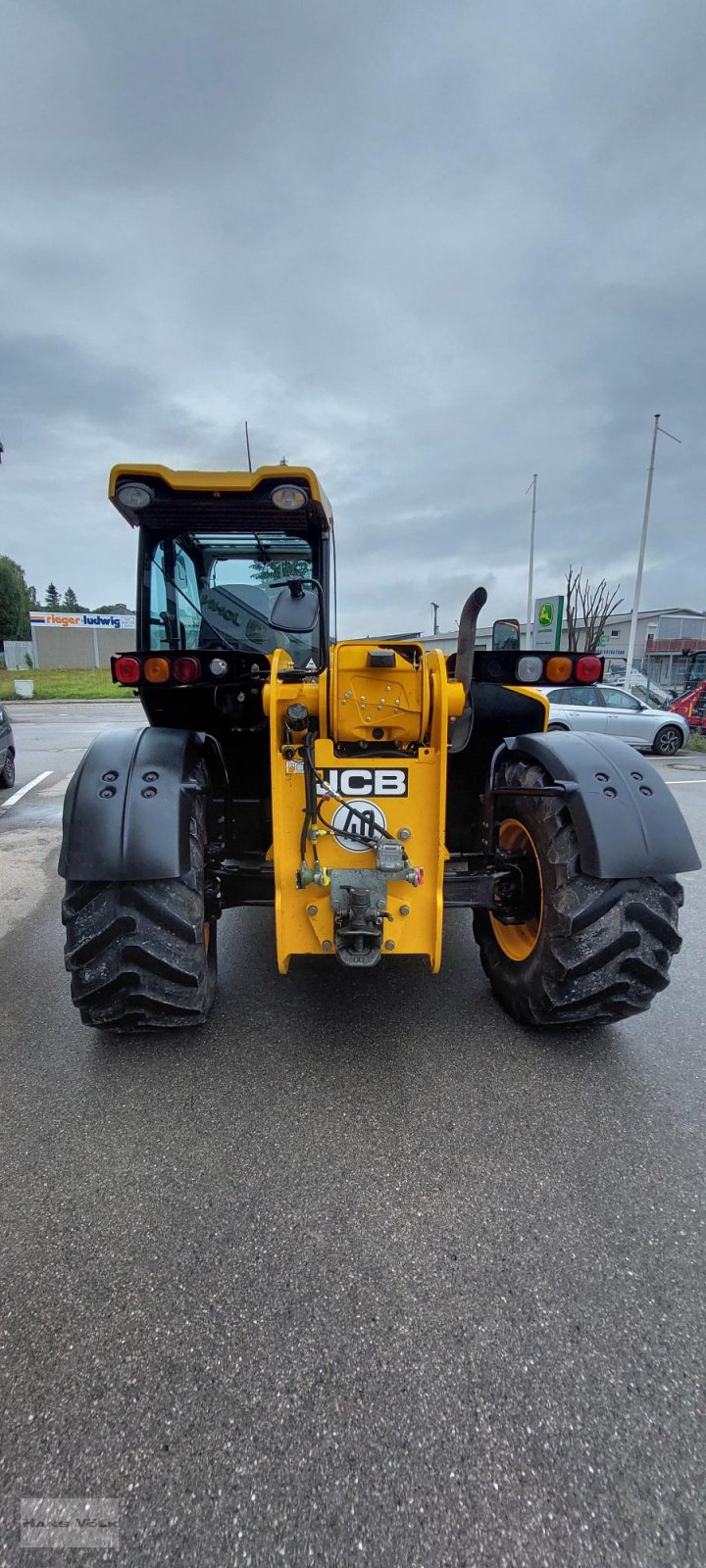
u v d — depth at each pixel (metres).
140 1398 1.40
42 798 8.35
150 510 3.04
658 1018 2.96
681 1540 1.18
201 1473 1.27
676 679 30.81
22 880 5.12
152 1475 1.27
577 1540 1.18
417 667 2.34
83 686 32.03
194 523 3.27
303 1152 2.10
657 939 2.42
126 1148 2.12
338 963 3.49
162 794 2.37
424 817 2.40
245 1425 1.35
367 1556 1.15
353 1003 3.06
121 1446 1.31
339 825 2.39
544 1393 1.41
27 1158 2.08
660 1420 1.36
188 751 2.57
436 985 3.23
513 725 3.05
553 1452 1.31
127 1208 1.89
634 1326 1.56
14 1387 1.42
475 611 2.29
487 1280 1.67
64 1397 1.40
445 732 2.34
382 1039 2.75
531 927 2.80
